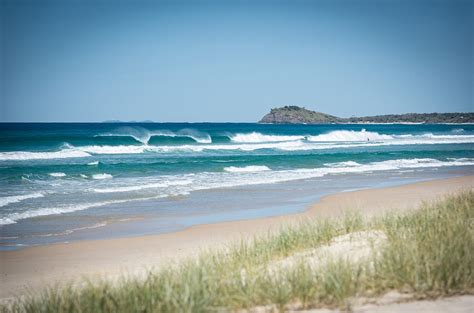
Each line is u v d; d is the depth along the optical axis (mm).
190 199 19156
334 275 5590
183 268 6625
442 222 7945
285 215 15523
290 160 35656
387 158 37938
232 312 5129
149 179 25406
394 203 17234
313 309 5082
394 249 6375
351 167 31641
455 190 19516
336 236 8914
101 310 5133
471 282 5500
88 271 9430
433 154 41531
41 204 17797
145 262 10031
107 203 18156
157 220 15055
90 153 41156
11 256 10906
